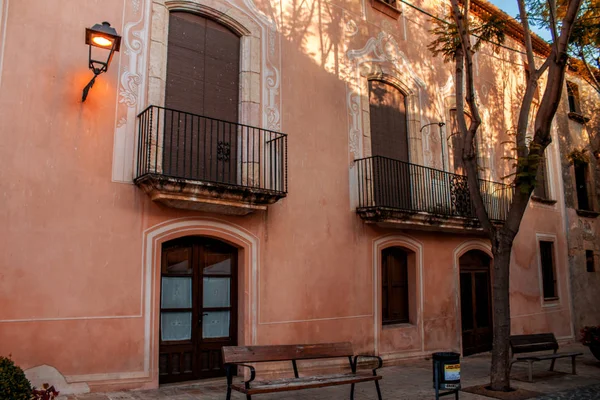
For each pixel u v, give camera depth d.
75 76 7.38
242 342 8.57
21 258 6.67
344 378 6.76
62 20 7.39
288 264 9.27
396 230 11.26
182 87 8.58
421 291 11.57
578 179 18.12
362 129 10.95
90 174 7.31
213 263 8.70
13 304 6.55
